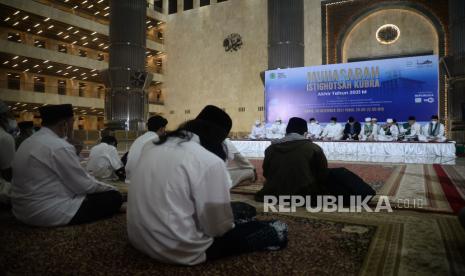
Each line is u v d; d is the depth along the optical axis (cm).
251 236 197
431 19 1867
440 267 177
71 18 2302
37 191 244
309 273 171
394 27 1956
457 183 483
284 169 322
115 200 278
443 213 298
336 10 2070
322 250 204
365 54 2014
